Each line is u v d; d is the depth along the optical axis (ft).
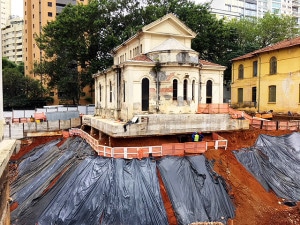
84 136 82.02
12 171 83.87
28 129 101.30
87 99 196.54
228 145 73.36
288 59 109.09
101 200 53.52
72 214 51.80
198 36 143.43
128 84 80.89
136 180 56.85
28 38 231.50
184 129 75.51
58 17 145.59
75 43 138.51
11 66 229.45
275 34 169.37
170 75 82.89
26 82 169.68
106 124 73.87
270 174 67.05
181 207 53.78
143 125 70.85
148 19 146.20
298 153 77.00
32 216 53.16
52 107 134.31
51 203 54.39
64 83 149.07
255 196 58.18
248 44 160.25
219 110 86.53
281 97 112.68
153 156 63.10
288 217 53.21
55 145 90.74
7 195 30.73
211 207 54.95
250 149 73.05
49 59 185.06
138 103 81.92
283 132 85.92
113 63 140.67
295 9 370.94
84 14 142.20
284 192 62.39
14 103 162.20
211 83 97.30
